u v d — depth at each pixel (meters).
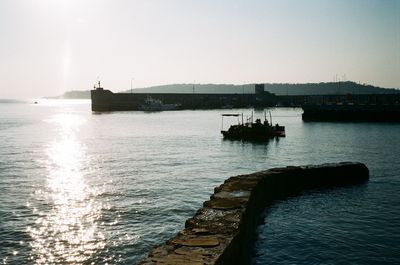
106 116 167.00
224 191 21.25
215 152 56.25
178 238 13.94
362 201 26.19
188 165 44.19
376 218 22.47
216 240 13.71
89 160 47.88
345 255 17.31
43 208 25.86
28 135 83.19
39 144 66.31
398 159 47.38
